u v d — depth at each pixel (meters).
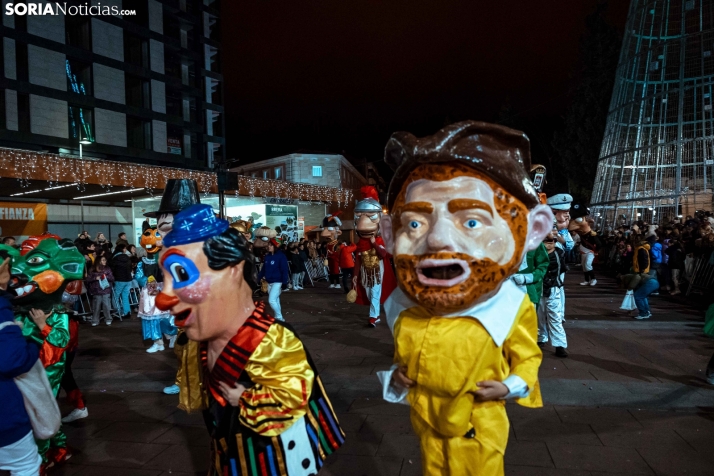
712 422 4.12
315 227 27.78
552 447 3.70
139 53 30.78
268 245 9.17
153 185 16.77
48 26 25.81
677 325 8.15
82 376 6.06
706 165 21.94
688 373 5.46
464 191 1.96
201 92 35.19
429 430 2.14
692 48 23.64
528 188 2.02
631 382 5.15
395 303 2.27
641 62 25.97
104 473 3.55
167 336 7.46
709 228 10.87
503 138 1.99
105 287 9.72
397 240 2.12
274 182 21.67
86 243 9.90
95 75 27.91
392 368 2.24
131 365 6.55
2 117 24.00
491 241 1.94
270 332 1.98
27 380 2.67
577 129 33.25
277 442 1.92
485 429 2.06
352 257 13.07
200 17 35.84
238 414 1.97
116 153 28.77
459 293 1.92
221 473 2.01
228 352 1.95
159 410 4.81
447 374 1.97
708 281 10.52
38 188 17.34
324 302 12.15
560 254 6.38
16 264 3.14
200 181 18.12
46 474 3.44
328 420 2.10
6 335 2.51
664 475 3.27
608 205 25.70
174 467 3.63
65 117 26.33
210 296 1.91
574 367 5.75
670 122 24.88
